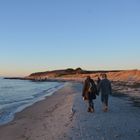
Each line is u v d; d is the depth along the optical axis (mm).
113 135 11680
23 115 21828
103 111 18891
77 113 18453
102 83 18672
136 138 11188
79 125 14133
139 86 58500
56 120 17188
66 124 14906
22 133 14570
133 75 133875
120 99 28062
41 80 170625
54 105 28078
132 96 32250
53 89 68312
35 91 62344
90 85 18641
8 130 15656
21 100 37781
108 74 157625
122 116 16609
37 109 25484
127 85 64125
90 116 16875
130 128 12984
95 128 13203
